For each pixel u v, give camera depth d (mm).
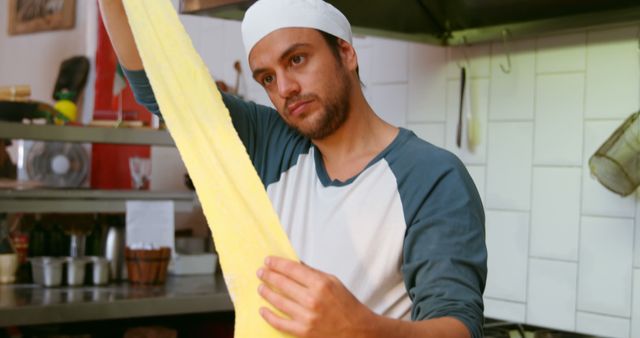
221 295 2822
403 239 1360
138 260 2975
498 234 2611
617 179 2203
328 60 1393
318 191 1473
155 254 2977
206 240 3531
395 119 2924
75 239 3197
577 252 2402
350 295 1060
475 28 2605
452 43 2682
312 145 1528
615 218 2311
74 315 2557
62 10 4883
